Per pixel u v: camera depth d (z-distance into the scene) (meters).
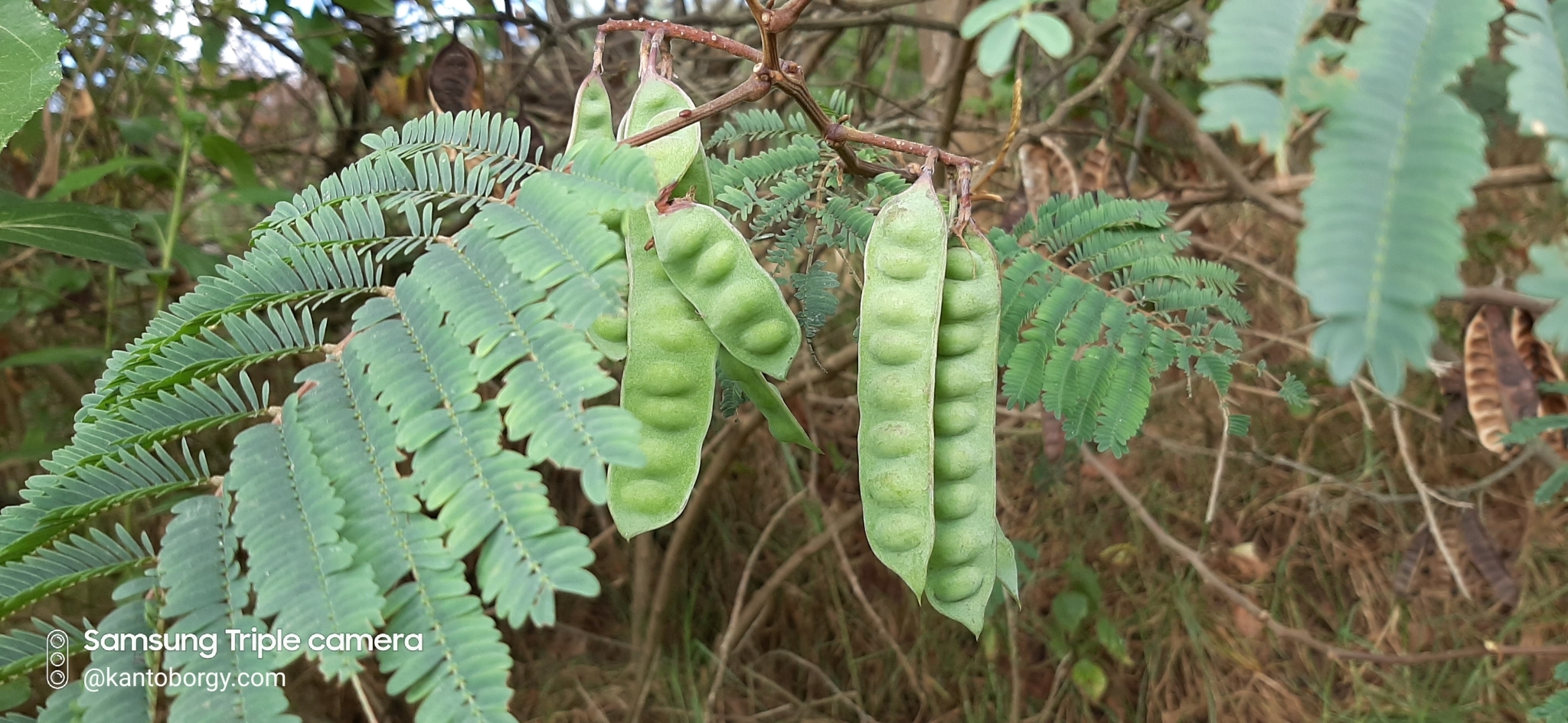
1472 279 0.56
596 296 0.14
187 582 0.13
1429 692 0.52
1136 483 0.63
